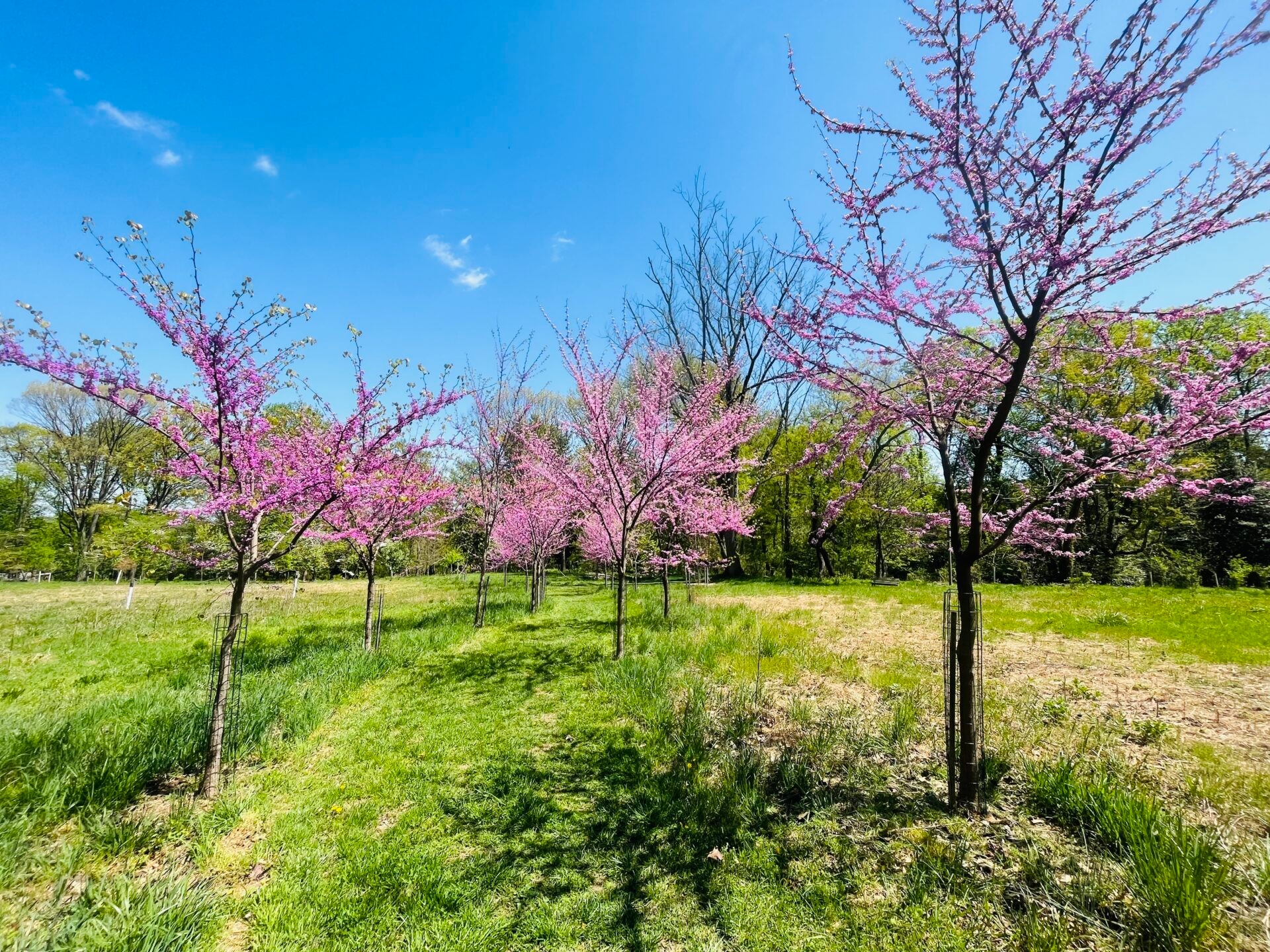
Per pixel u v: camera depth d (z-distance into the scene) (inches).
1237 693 204.8
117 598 661.3
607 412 305.0
